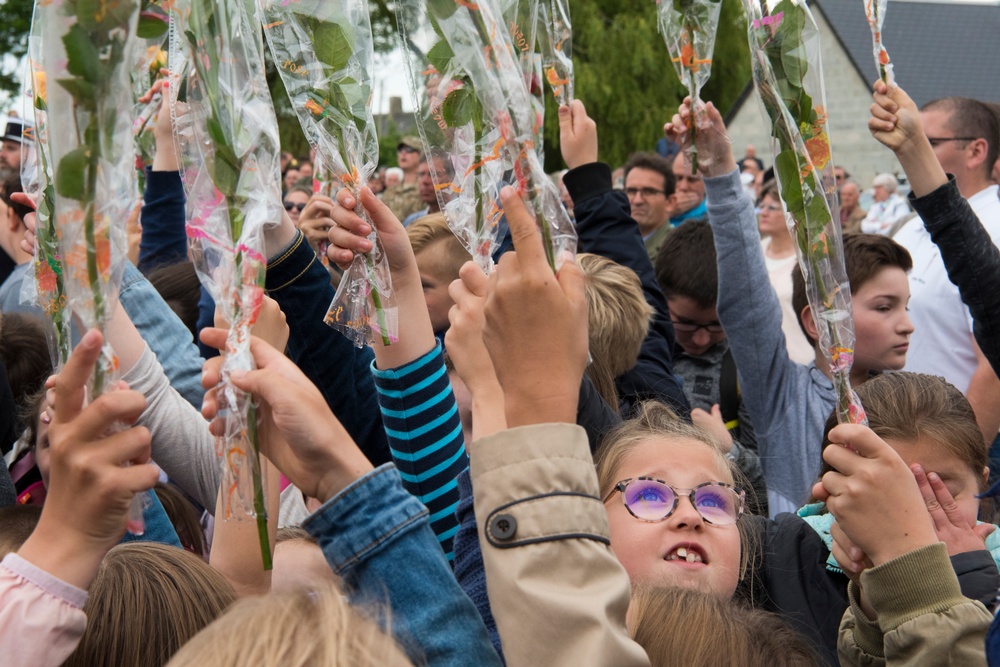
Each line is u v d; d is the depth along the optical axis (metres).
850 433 1.67
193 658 0.99
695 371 3.77
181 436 2.03
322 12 1.90
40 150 1.81
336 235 1.90
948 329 3.75
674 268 3.74
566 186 3.33
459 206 1.84
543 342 1.28
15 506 2.02
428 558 1.29
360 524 1.29
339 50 1.91
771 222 6.17
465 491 1.69
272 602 1.05
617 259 3.24
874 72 19.52
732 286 3.02
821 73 1.95
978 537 2.01
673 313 3.75
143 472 1.25
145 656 1.56
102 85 1.32
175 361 2.43
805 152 1.93
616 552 1.92
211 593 1.63
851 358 1.88
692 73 2.84
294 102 1.91
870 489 1.65
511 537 1.23
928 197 2.53
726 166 2.97
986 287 2.53
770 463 3.05
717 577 1.88
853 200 10.18
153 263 3.56
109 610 1.58
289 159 10.29
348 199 1.89
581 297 1.31
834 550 1.89
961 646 1.58
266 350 1.40
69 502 1.24
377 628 1.04
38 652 1.21
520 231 1.29
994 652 1.45
